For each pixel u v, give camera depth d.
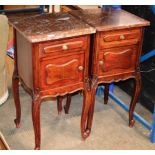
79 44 1.84
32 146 2.16
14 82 2.12
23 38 1.84
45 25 1.87
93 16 2.08
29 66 1.85
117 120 2.47
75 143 2.20
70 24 1.90
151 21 2.40
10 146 2.14
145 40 2.49
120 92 2.88
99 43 1.91
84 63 1.92
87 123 2.19
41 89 1.86
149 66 2.50
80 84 1.97
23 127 2.34
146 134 2.32
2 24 1.90
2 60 2.09
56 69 1.84
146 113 2.59
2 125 2.35
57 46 1.78
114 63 2.02
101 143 2.21
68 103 2.46
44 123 2.39
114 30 1.92
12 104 2.59
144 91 2.61
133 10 2.55
